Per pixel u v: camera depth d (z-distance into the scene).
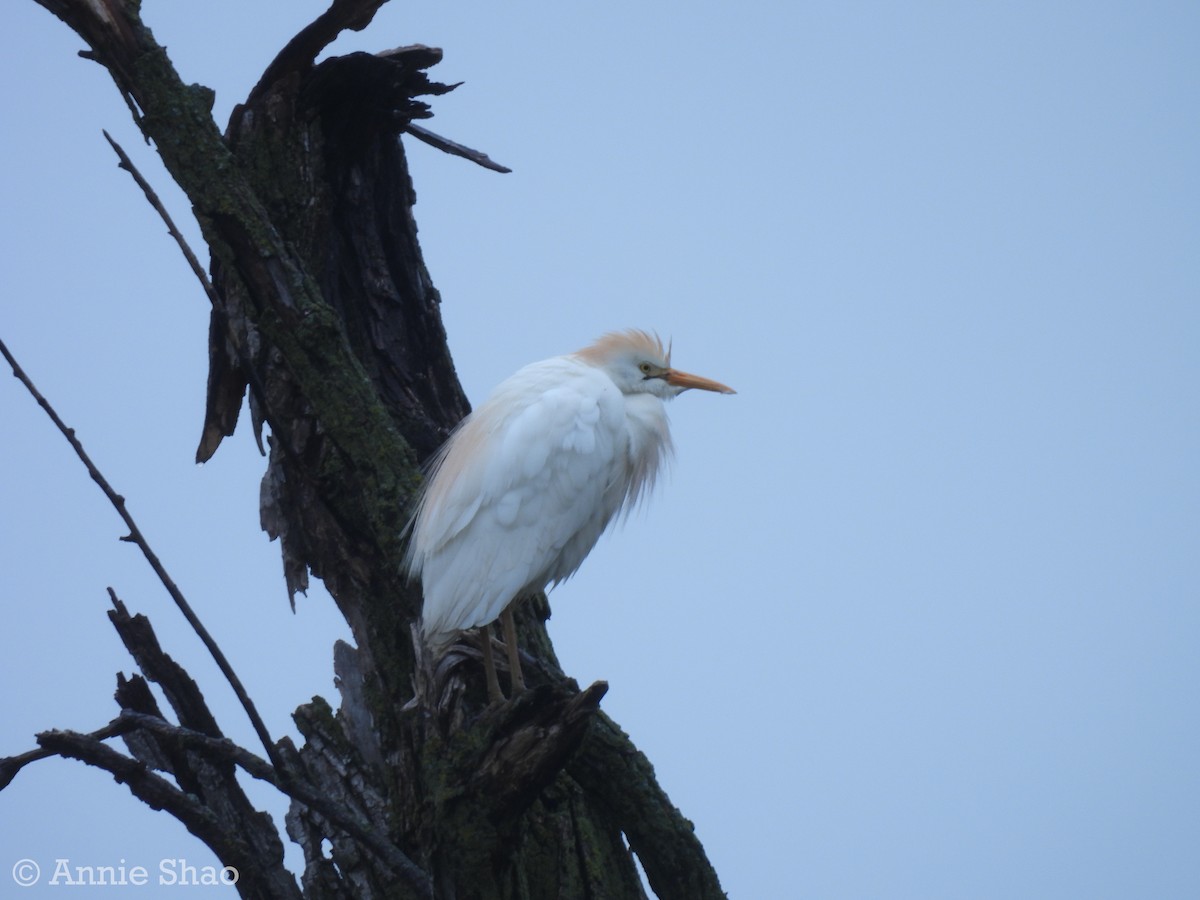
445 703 9.62
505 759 8.84
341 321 11.91
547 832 10.45
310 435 11.05
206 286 8.18
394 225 12.84
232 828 9.55
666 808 10.44
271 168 11.86
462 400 13.13
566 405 11.39
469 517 10.64
